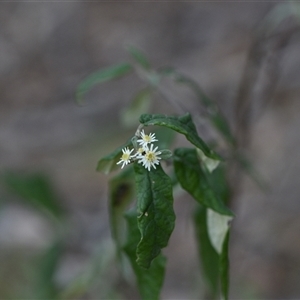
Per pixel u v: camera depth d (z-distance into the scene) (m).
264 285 1.40
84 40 2.44
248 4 2.29
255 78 1.07
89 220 1.63
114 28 2.44
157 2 2.50
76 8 2.56
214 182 0.87
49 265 1.19
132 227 0.79
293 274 1.42
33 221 1.59
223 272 0.77
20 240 1.57
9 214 1.62
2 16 2.58
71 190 1.78
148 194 0.70
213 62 2.08
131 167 0.81
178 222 1.59
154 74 0.89
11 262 1.50
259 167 1.64
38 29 2.51
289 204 1.56
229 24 2.24
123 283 1.17
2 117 2.19
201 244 0.87
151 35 2.36
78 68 2.33
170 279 1.48
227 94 1.88
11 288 1.43
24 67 2.38
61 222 1.20
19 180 1.17
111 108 2.09
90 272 1.00
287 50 1.83
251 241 1.47
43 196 1.17
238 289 1.38
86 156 1.90
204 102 0.90
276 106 1.80
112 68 0.88
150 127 0.93
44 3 2.60
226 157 0.90
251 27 2.17
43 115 2.16
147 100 0.94
